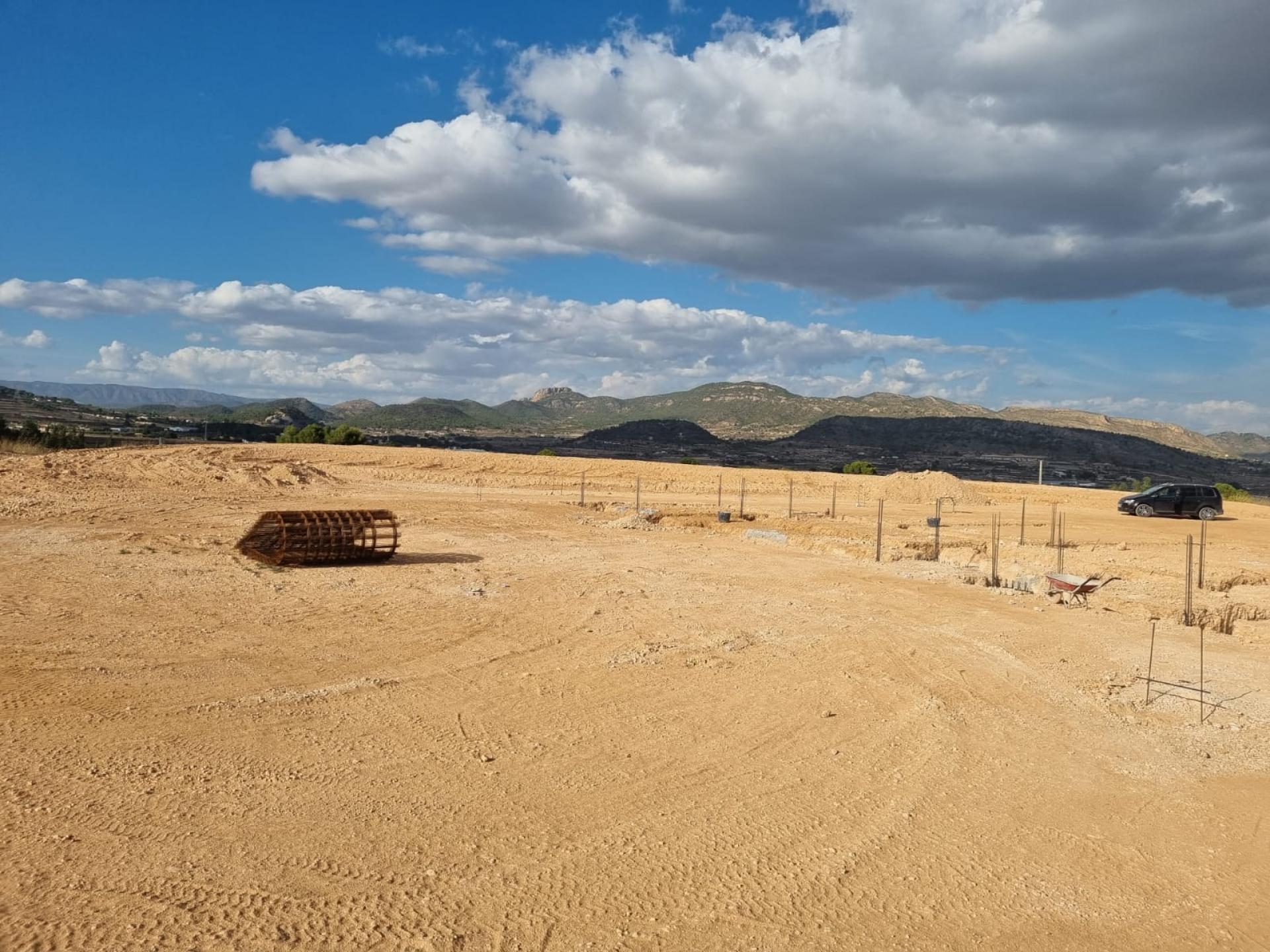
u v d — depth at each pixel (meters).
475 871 5.31
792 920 4.96
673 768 7.25
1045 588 16.80
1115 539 27.56
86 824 5.63
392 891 4.99
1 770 6.48
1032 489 49.59
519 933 4.65
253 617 12.20
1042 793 7.14
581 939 4.63
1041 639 12.66
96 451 37.94
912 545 24.03
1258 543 27.39
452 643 11.20
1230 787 7.43
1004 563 21.50
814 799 6.77
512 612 13.23
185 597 13.39
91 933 4.34
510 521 27.22
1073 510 40.38
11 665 9.26
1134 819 6.72
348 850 5.48
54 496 26.44
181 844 5.42
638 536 24.45
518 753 7.41
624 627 12.42
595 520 28.98
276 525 17.33
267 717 8.05
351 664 10.04
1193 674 11.02
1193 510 36.91
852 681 10.08
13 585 13.55
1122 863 5.99
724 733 8.19
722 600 14.72
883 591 16.25
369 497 33.41
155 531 20.67
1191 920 5.29
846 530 27.84
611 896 5.10
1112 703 9.65
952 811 6.70
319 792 6.37
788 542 23.84
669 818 6.25
